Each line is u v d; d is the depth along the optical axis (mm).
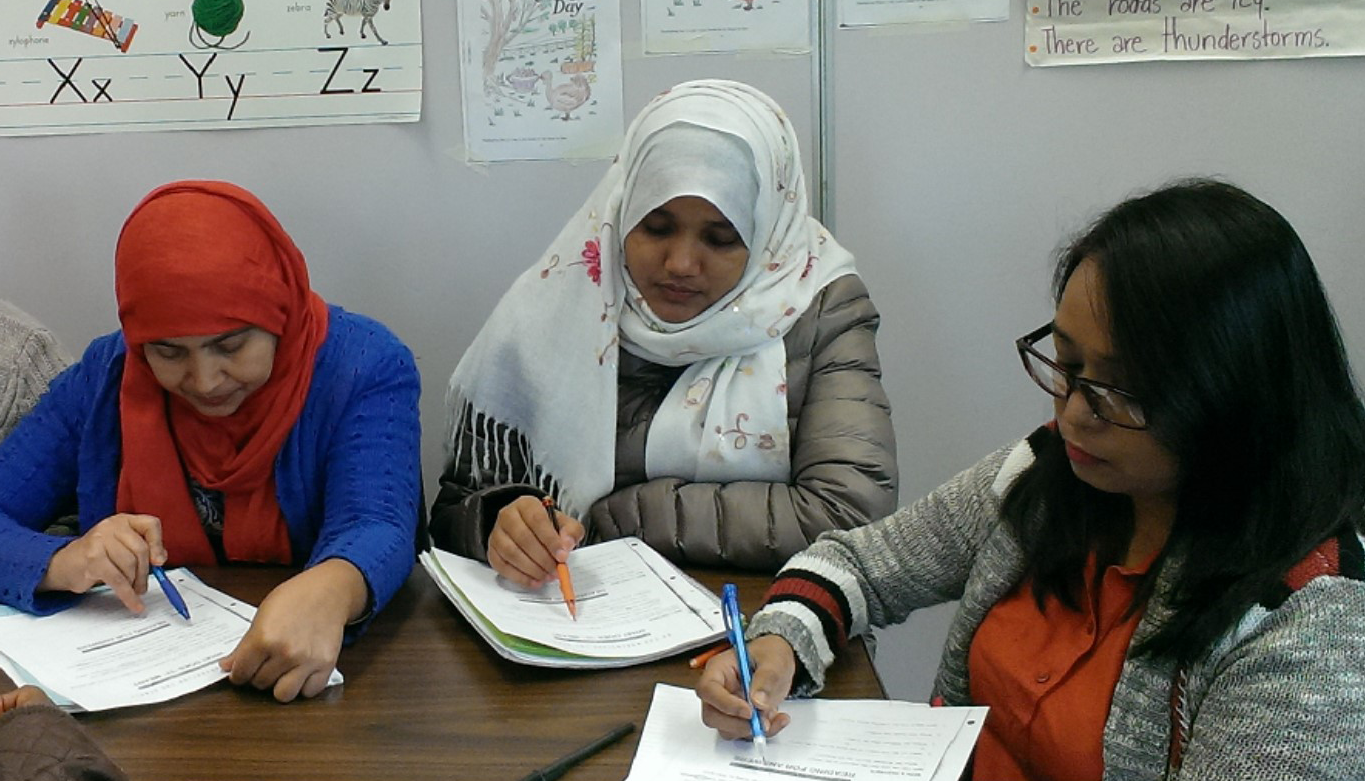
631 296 1433
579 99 1687
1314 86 1625
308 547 1318
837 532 1157
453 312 1790
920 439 1801
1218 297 754
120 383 1312
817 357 1406
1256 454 784
